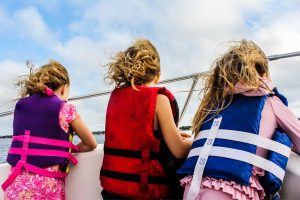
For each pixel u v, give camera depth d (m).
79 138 1.92
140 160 1.59
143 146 1.59
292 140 1.40
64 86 1.96
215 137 1.41
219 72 1.54
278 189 1.33
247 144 1.33
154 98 1.63
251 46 1.58
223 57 1.56
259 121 1.36
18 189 1.70
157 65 1.77
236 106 1.43
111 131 1.68
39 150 1.73
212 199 1.30
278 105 1.41
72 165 1.97
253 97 1.41
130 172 1.59
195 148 1.47
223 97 1.48
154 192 1.57
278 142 1.35
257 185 1.30
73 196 1.97
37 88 1.85
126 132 1.63
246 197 1.28
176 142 1.63
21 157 1.73
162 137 1.64
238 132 1.36
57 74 1.93
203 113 1.54
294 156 1.55
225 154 1.34
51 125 1.77
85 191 1.98
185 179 1.45
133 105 1.64
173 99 1.68
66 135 1.81
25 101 1.84
